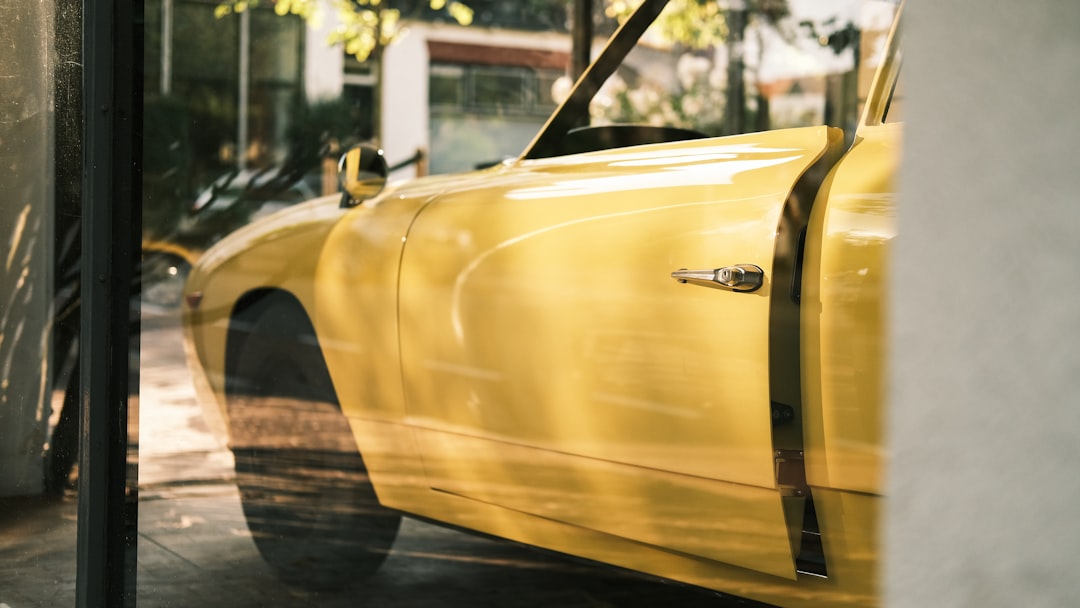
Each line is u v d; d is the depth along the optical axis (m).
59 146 1.95
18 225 1.99
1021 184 0.79
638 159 2.20
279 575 2.54
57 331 1.96
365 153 2.74
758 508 1.88
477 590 2.54
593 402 2.09
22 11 1.95
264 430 2.73
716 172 1.99
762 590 1.94
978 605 0.81
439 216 2.46
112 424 1.91
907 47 0.86
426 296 2.41
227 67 8.42
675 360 1.95
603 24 4.86
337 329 2.61
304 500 2.62
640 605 2.36
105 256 1.90
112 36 1.88
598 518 2.15
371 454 2.58
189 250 3.01
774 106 3.71
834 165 1.85
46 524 1.99
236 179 8.05
